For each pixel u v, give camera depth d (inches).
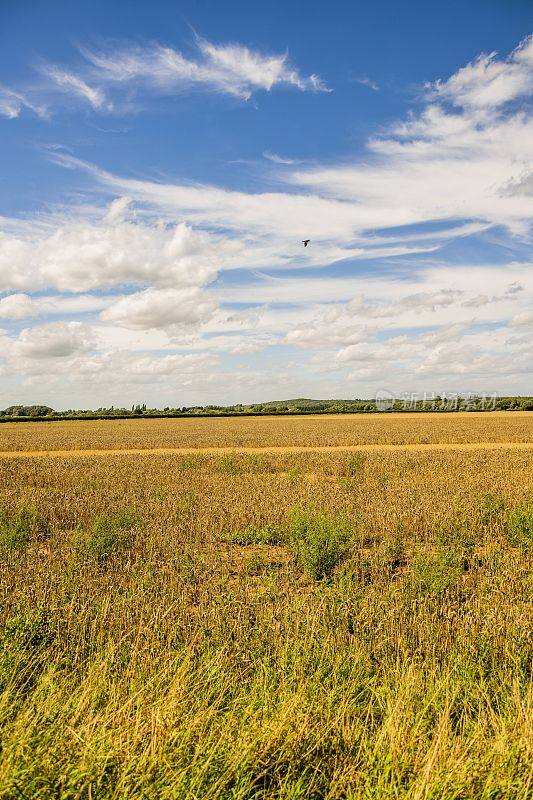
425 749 132.2
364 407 5625.0
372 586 300.5
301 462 1128.2
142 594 278.5
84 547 393.1
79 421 4537.4
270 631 223.3
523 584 299.3
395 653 204.8
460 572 326.3
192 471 992.2
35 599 264.4
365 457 1122.0
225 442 1916.8
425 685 171.6
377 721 154.8
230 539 448.5
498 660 197.8
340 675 176.9
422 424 3002.0
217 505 576.1
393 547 393.1
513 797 118.3
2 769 115.0
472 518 498.3
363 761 129.0
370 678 179.2
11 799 111.2
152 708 145.0
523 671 183.2
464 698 165.8
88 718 136.2
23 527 457.7
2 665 175.5
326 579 320.5
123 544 406.6
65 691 161.2
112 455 1408.7
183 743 126.9
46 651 191.8
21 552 395.5
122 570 345.1
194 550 396.5
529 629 218.7
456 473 899.4
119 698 157.2
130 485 782.5
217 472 996.6
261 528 486.9
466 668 185.6
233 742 131.5
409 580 312.5
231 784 122.1
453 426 2760.8
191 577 334.3
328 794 120.3
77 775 115.2
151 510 558.3
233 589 301.4
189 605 281.6
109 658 188.9
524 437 1921.8
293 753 130.9
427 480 798.5
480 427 2635.3
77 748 124.6
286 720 138.5
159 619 237.9
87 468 1043.9
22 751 121.3
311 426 2955.2
